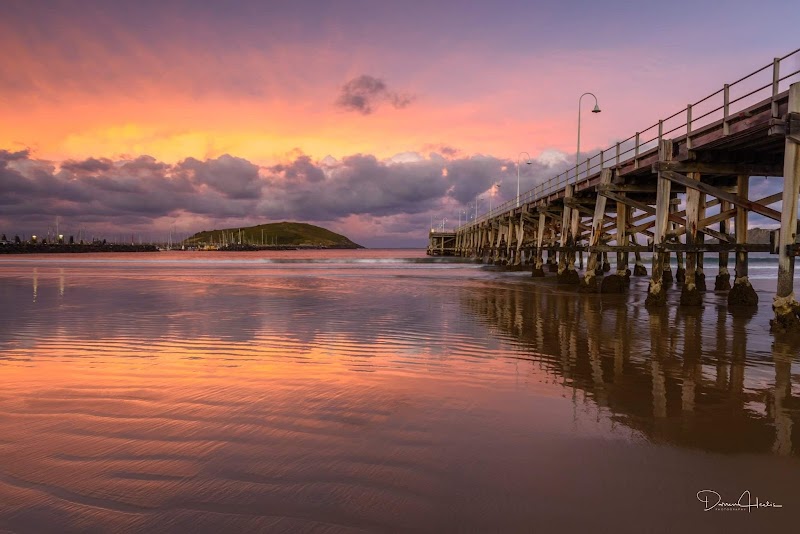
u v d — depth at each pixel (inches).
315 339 399.5
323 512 135.6
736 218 635.5
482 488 148.8
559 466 163.6
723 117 524.1
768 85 458.3
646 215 1039.0
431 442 183.3
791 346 368.5
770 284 999.0
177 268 1898.4
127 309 597.6
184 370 293.6
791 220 406.3
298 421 204.7
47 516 134.0
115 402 229.8
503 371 292.5
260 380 270.4
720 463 166.9
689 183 586.2
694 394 246.4
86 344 376.8
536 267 1336.1
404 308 609.9
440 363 313.3
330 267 2039.9
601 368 300.2
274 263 2522.1
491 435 190.4
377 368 299.6
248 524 130.0
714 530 129.3
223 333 427.5
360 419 207.6
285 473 157.8
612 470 161.2
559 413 216.7
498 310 591.5
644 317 530.9
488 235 2463.1
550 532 127.4
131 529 128.0
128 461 165.9
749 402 233.5
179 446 178.4
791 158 402.3
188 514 134.6
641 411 219.9
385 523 130.5
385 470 160.1
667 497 144.9
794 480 155.3
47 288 910.4
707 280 1210.6
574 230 1057.5
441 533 126.3
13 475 156.2
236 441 183.2
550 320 508.7
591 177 927.7
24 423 201.3
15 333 427.5
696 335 417.1
